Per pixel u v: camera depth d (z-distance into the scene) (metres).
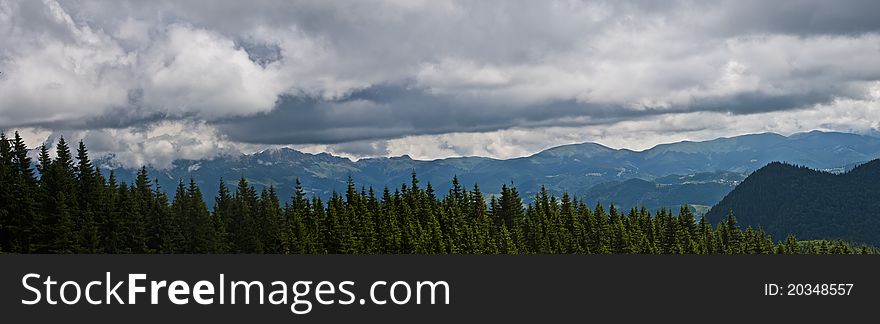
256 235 129.38
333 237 129.00
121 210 116.38
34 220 107.81
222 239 128.00
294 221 134.75
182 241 122.12
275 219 133.12
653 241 167.12
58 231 107.06
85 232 110.31
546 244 148.25
